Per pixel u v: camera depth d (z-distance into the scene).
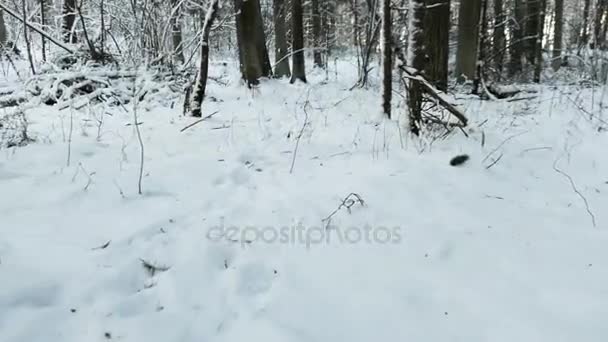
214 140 6.09
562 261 3.42
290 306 2.93
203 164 5.06
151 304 2.93
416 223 3.95
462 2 12.62
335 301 2.98
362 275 3.24
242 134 6.43
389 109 7.05
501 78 14.04
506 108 8.78
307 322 2.79
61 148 5.25
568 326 2.73
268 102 9.27
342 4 21.94
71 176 4.51
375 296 3.02
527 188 4.93
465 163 5.40
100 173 4.65
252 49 11.34
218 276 3.22
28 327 2.61
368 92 10.02
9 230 3.46
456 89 11.24
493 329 2.72
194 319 2.81
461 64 12.80
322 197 4.39
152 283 3.12
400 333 2.71
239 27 11.41
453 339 2.66
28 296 2.82
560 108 8.60
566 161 5.84
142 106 8.47
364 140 6.20
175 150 5.59
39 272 3.02
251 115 7.86
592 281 3.17
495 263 3.39
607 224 4.08
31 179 4.37
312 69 18.45
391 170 5.10
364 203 4.25
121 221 3.75
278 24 14.84
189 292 3.04
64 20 11.76
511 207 4.39
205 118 7.13
